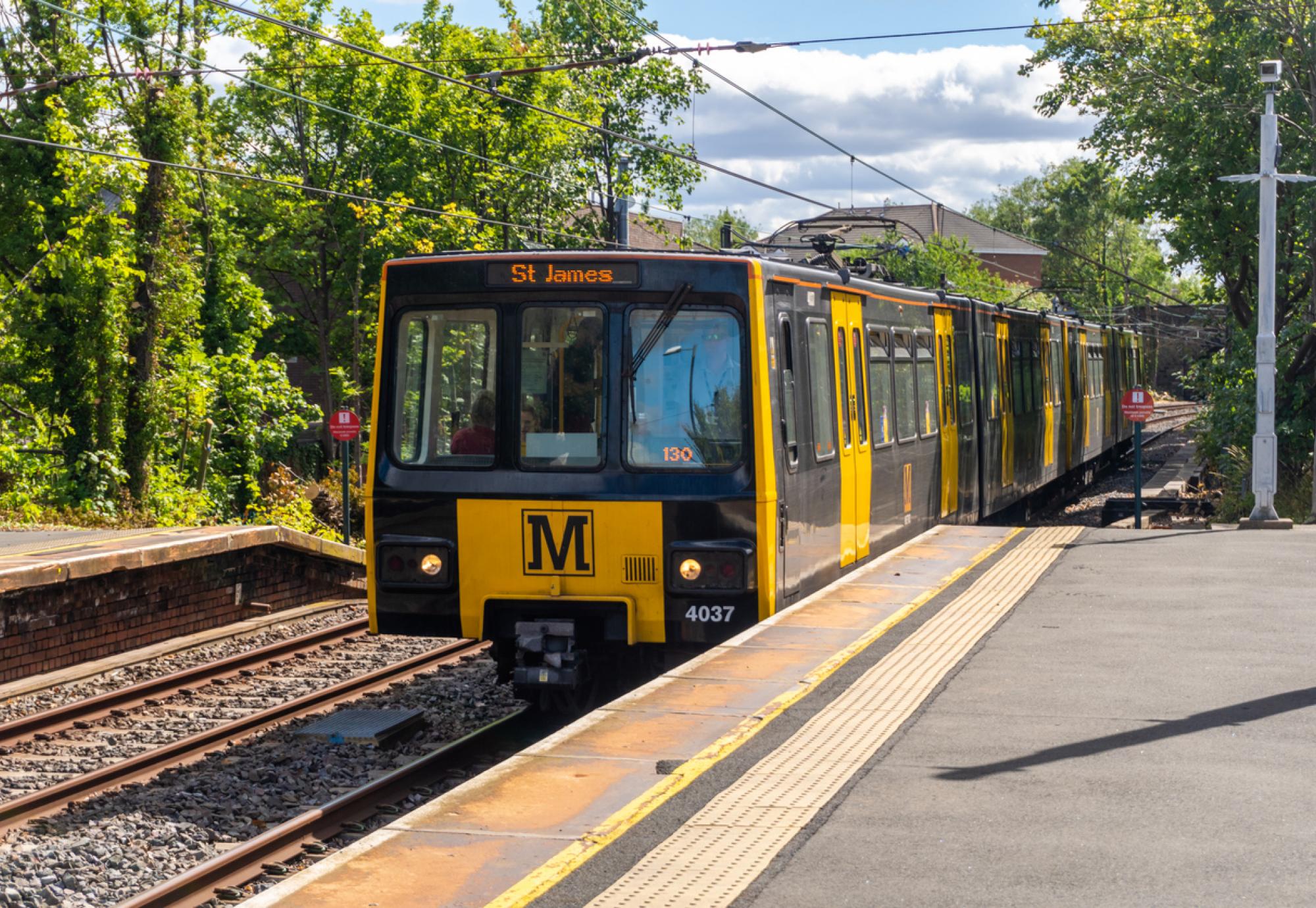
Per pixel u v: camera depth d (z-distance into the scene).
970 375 19.05
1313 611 10.83
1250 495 24.17
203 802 8.86
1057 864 5.18
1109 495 32.78
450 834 5.62
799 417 10.74
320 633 14.66
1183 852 5.30
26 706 12.22
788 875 5.09
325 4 39.69
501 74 17.00
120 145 27.47
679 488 9.66
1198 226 27.23
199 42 29.64
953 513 17.70
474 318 9.95
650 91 45.47
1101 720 7.36
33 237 26.69
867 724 7.32
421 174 39.09
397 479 10.05
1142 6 28.06
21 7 26.80
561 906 4.81
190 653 14.72
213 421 30.73
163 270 27.80
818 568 11.35
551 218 42.75
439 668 13.21
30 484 26.27
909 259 63.62
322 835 8.07
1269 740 6.95
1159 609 10.91
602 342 9.79
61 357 27.08
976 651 9.21
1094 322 36.75
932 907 4.76
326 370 41.72
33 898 7.11
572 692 10.48
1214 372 28.16
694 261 9.73
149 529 18.77
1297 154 24.78
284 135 41.03
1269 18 24.52
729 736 7.06
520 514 9.80
